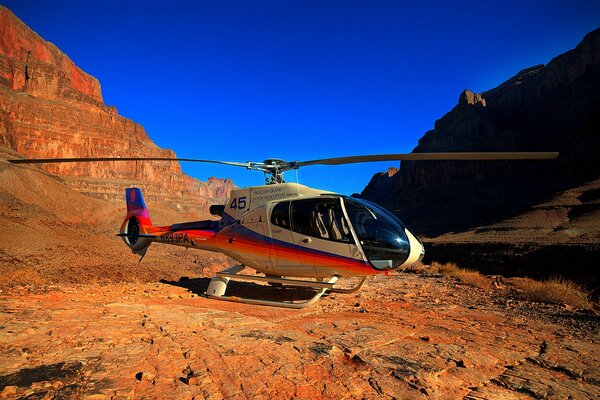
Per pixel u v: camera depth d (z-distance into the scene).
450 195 170.12
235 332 4.46
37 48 164.50
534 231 80.19
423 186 192.12
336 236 7.03
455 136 196.75
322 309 6.61
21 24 157.12
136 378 2.89
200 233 9.82
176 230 10.70
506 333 4.92
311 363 3.38
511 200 122.88
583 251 59.41
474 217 127.94
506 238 80.12
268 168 8.75
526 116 187.12
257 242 7.98
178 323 4.82
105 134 175.12
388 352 3.79
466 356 3.73
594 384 3.17
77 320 4.70
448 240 94.44
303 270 7.53
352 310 6.53
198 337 4.16
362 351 3.79
